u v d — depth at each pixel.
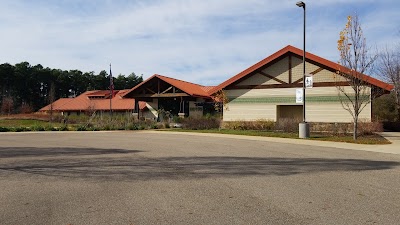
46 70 84.56
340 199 5.96
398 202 5.77
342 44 17.70
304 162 10.05
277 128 22.81
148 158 10.95
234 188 6.79
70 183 7.29
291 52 24.06
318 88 23.23
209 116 31.08
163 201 5.86
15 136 21.27
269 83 24.95
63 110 51.31
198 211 5.29
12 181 7.50
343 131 20.72
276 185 7.04
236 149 13.36
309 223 4.72
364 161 10.24
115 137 19.98
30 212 5.27
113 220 4.88
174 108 37.94
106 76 96.75
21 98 77.69
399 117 30.78
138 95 37.34
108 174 8.27
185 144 15.41
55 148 14.02
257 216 5.04
